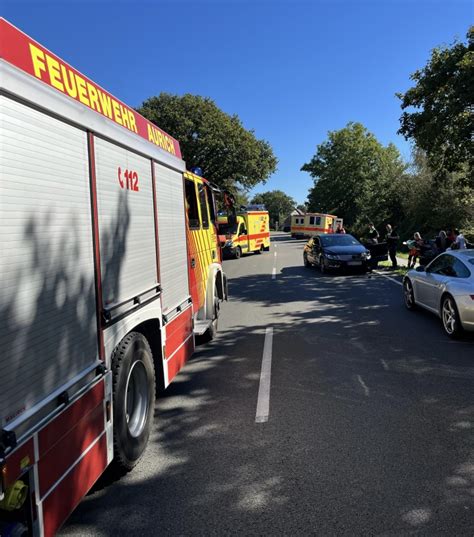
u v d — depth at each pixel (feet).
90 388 9.32
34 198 7.57
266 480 11.46
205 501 10.66
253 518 9.97
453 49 50.65
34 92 7.67
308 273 59.72
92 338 9.57
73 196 8.97
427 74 53.21
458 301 23.82
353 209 198.49
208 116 127.85
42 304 7.68
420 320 29.45
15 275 6.94
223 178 134.82
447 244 54.03
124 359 10.99
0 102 6.81
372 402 16.29
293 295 41.88
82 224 9.30
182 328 17.22
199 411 16.03
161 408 16.44
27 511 7.12
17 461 6.75
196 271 21.34
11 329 6.77
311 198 225.35
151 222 13.87
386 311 32.78
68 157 8.86
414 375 18.99
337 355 22.29
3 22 7.38
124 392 11.09
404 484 11.08
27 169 7.41
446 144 57.00
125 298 11.50
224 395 17.48
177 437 14.06
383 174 187.73
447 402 16.08
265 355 22.72
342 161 200.85
